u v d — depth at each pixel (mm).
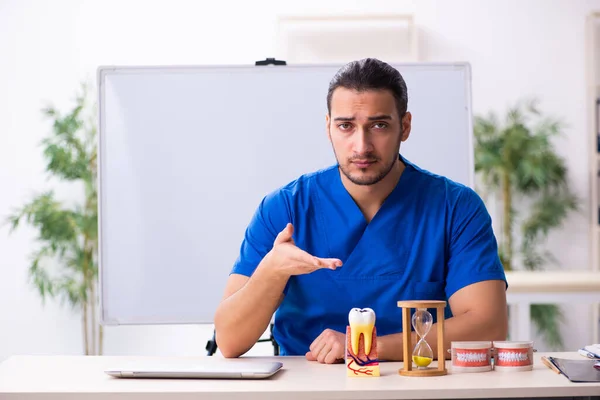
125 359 1546
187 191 2250
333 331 1504
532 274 3271
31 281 4367
